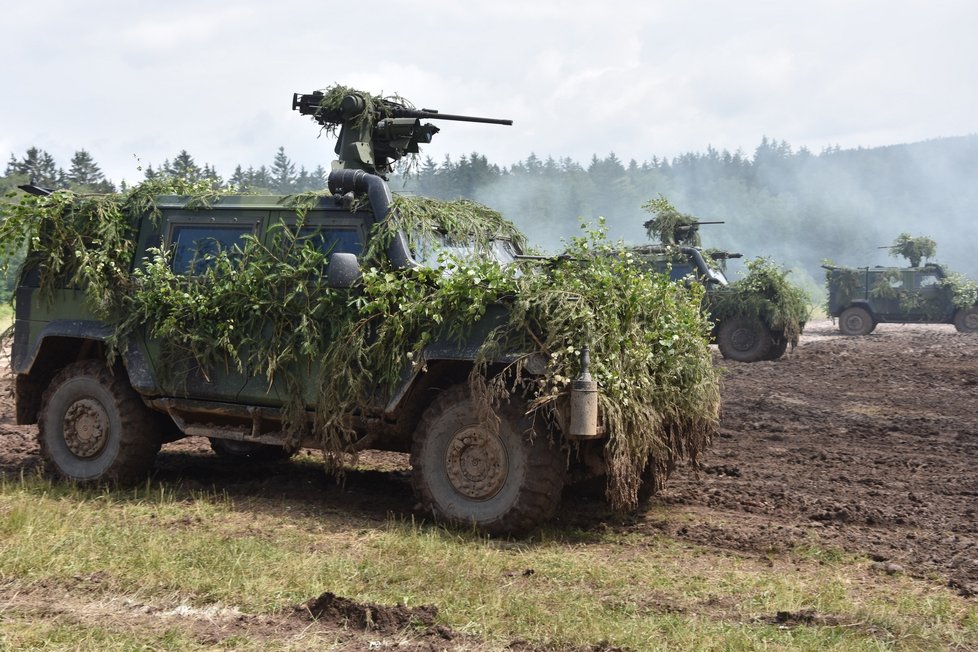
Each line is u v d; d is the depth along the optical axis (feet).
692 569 21.45
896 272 112.78
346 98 32.65
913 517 26.48
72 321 28.73
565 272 24.73
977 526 25.68
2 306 90.33
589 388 22.47
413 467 24.66
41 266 28.91
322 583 18.89
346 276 24.20
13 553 19.97
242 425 27.66
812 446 38.65
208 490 28.58
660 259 79.36
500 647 16.10
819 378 64.13
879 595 19.70
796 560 22.48
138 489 28.17
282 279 26.11
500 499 23.61
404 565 20.38
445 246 26.89
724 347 77.51
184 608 17.48
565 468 23.72
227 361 26.78
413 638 16.38
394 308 24.90
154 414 28.76
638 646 16.10
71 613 16.99
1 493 26.71
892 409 50.06
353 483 30.04
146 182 29.81
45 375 30.35
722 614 18.17
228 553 20.62
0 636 15.66
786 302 75.97
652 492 27.86
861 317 113.50
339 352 24.98
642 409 24.21
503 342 23.54
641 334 25.29
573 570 20.70
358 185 25.99
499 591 18.85
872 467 34.27
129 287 28.22
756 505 27.96
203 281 27.35
